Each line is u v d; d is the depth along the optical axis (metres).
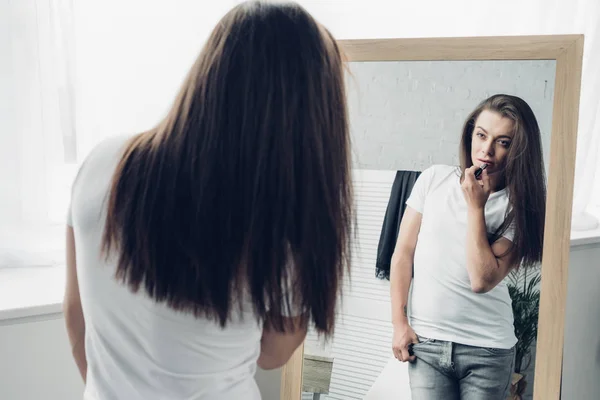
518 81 1.27
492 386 1.32
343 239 0.78
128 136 0.78
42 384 1.42
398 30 1.65
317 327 0.80
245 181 0.70
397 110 1.37
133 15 1.63
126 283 0.76
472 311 1.33
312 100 0.71
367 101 1.39
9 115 1.52
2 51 1.49
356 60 1.39
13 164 1.54
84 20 1.58
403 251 1.38
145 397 0.82
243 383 0.89
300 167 0.71
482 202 1.31
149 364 0.80
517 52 1.27
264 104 0.70
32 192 1.57
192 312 0.76
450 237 1.34
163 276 0.73
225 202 0.71
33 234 1.59
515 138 1.28
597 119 1.69
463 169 1.32
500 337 1.31
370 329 1.42
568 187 1.25
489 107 1.30
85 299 0.80
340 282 0.80
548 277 1.27
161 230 0.71
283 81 0.70
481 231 1.31
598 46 1.61
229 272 0.73
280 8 0.74
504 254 1.30
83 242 0.77
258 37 0.71
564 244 1.26
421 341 1.37
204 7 1.70
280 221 0.71
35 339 1.39
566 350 1.71
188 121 0.71
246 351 0.86
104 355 0.83
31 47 1.51
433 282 1.35
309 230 0.72
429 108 1.34
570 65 1.24
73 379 1.46
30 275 1.55
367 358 1.42
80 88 1.60
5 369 1.36
